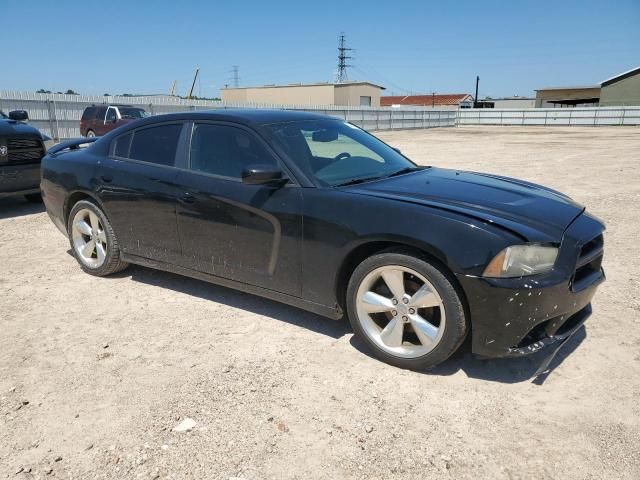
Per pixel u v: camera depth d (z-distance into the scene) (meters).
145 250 4.50
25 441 2.62
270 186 3.60
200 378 3.18
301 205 3.46
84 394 3.02
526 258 2.85
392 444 2.57
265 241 3.65
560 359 3.37
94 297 4.48
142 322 3.98
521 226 2.96
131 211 4.46
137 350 3.54
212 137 4.08
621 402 2.89
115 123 20.45
